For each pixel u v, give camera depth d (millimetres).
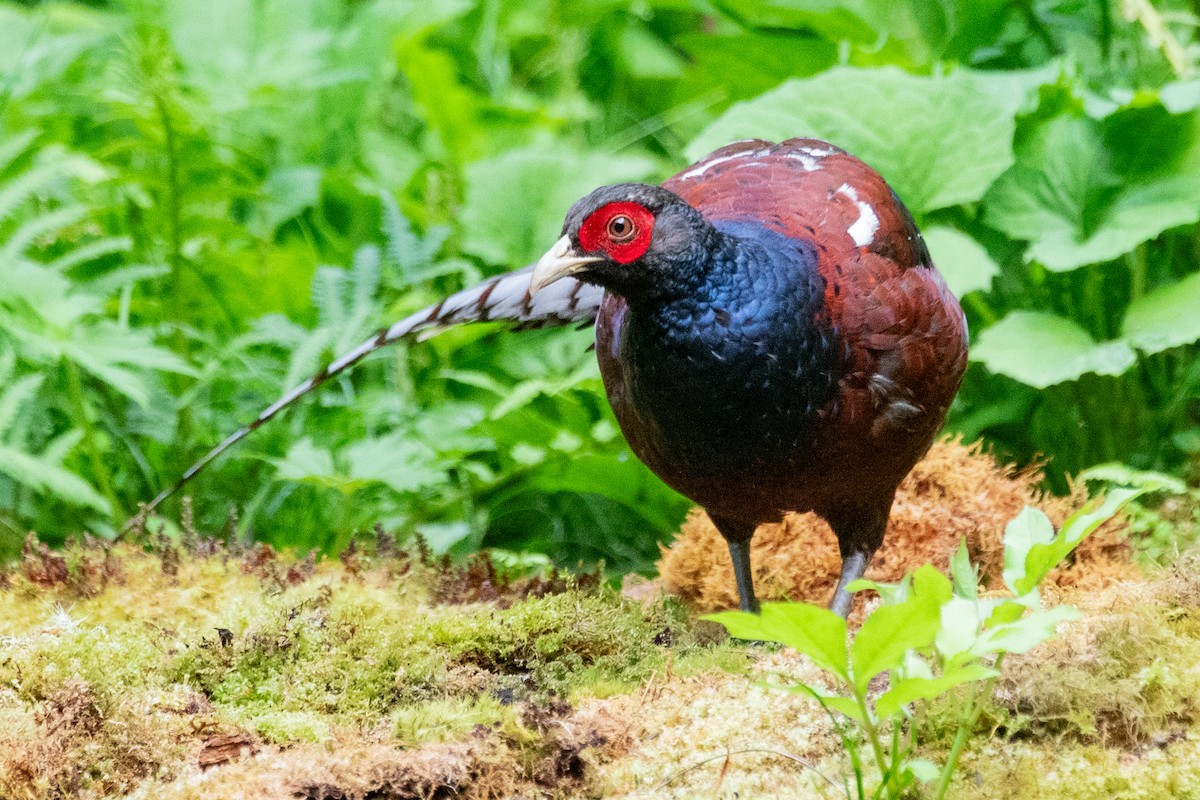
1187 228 9078
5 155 9047
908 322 5414
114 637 5695
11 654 5355
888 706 3877
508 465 9148
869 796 4387
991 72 9352
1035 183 8727
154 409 8859
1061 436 8859
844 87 8594
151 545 7465
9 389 8094
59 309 8016
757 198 5805
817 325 5270
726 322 5152
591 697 5383
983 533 6891
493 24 12406
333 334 8852
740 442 5379
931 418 5730
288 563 7148
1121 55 10445
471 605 6305
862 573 6152
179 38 11234
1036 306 9164
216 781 4555
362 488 8820
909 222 5973
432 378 9656
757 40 10211
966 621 3977
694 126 12297
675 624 6336
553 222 9672
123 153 10602
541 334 9633
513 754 4695
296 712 5215
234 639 5527
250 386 9281
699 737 4883
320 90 11422
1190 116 8500
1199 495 7992
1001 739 4680
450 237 10180
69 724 4793
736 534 6375
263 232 10461
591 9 12523
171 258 9367
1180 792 4328
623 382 5719
